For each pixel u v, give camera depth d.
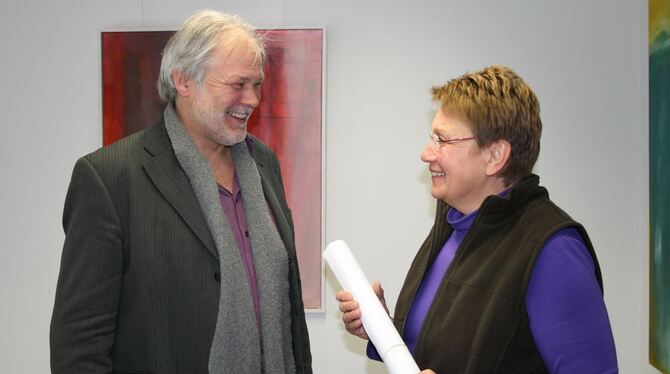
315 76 2.31
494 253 1.13
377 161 2.36
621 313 2.31
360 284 1.33
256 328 1.41
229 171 1.52
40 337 2.44
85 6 2.38
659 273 1.96
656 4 1.98
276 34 2.31
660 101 1.94
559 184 2.31
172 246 1.31
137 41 2.33
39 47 2.38
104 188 1.28
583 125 2.29
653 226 2.03
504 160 1.14
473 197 1.21
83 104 2.39
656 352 2.01
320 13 2.34
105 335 1.27
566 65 2.28
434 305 1.20
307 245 2.35
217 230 1.36
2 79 2.39
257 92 1.45
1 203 2.42
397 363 1.17
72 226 1.28
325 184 2.35
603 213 2.30
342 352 2.40
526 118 1.13
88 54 2.38
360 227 2.37
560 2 2.27
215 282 1.34
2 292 2.44
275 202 1.57
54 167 2.41
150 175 1.33
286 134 2.32
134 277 1.31
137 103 2.33
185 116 1.43
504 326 1.06
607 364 1.01
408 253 2.37
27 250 2.43
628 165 2.28
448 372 1.12
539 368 1.07
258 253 1.46
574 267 1.03
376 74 2.34
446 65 2.32
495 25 2.29
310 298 2.37
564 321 1.01
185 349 1.32
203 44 1.35
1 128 2.40
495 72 1.18
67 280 1.27
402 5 2.32
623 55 2.26
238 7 2.35
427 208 2.35
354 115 2.35
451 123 1.17
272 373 1.43
